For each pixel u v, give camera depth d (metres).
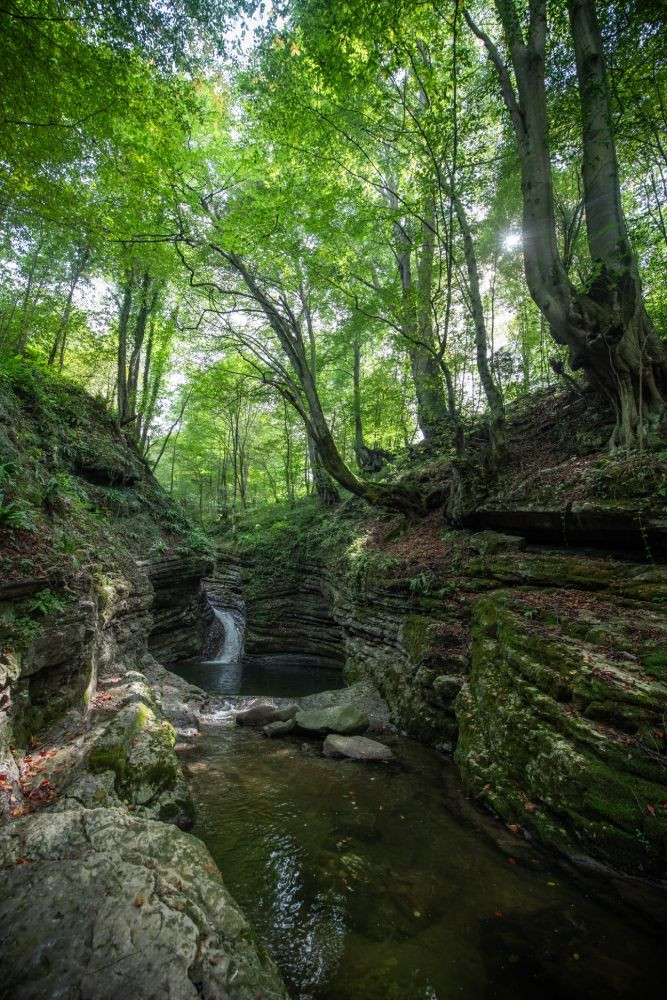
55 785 4.64
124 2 6.88
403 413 18.98
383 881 4.22
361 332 19.27
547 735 5.04
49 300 17.19
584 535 7.39
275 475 36.38
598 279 8.15
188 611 17.33
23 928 2.80
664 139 7.93
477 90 9.70
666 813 3.87
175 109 8.62
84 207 10.06
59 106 7.72
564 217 10.59
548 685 5.37
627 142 8.88
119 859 3.43
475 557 9.12
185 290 15.88
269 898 3.99
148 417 22.52
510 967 3.28
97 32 7.24
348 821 5.29
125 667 9.89
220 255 12.04
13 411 11.57
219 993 2.62
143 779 5.18
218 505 37.75
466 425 14.04
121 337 18.05
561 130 9.38
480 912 3.83
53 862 3.34
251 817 5.38
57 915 2.89
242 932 3.13
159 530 16.48
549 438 10.55
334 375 24.69
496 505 9.17
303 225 11.14
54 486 8.20
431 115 8.52
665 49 7.78
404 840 4.89
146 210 10.48
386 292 11.19
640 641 5.20
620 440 7.91
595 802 4.30
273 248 10.93
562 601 6.63
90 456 14.93
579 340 8.28
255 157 10.71
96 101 7.79
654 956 3.35
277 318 12.09
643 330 8.05
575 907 3.86
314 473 22.86
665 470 6.53
